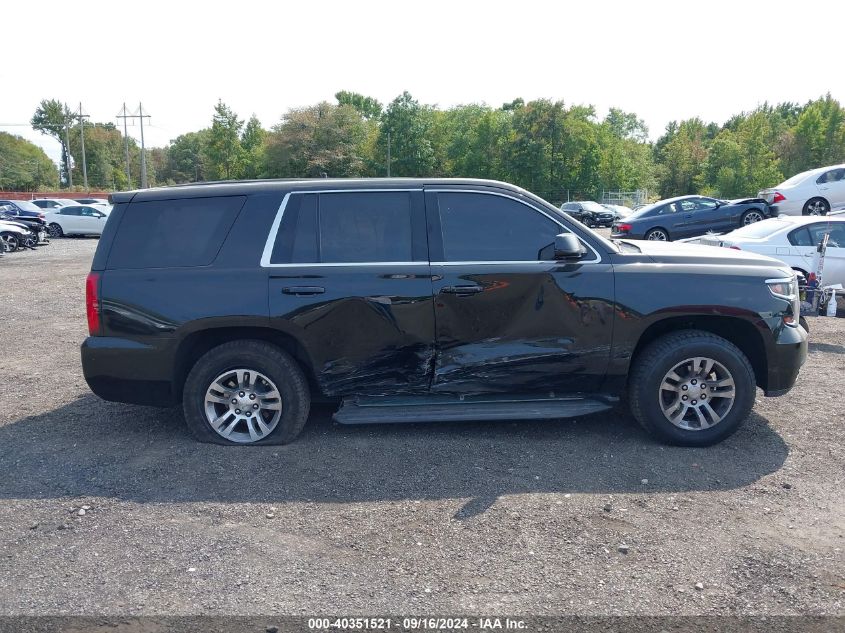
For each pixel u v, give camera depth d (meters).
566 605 3.03
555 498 4.07
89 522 3.84
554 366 4.87
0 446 5.04
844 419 5.44
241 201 4.96
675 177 82.50
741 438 5.05
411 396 5.09
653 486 4.23
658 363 4.76
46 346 8.61
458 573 3.29
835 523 3.75
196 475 4.46
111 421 5.59
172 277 4.81
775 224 11.03
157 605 3.06
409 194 4.96
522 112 71.06
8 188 106.44
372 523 3.79
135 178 124.56
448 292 4.80
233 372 4.89
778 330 4.83
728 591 3.12
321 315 4.79
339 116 79.25
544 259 4.86
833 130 78.06
